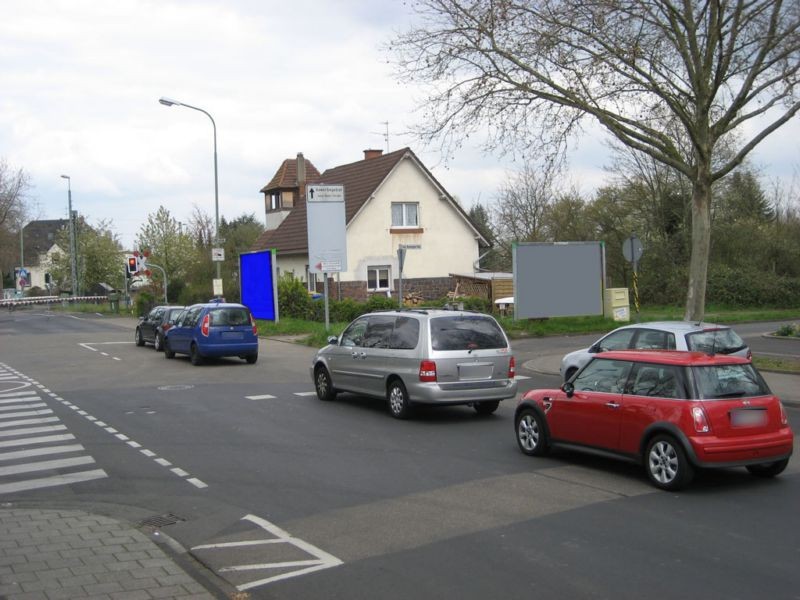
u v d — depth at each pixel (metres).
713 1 15.65
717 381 8.15
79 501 8.23
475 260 42.47
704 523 6.93
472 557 6.13
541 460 9.71
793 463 9.39
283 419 12.95
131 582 5.68
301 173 51.06
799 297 42.03
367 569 5.94
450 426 12.23
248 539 6.79
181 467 9.63
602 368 9.12
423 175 40.88
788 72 15.47
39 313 60.59
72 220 65.06
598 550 6.23
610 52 16.02
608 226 44.50
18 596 5.39
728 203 46.25
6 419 13.36
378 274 39.97
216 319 21.53
